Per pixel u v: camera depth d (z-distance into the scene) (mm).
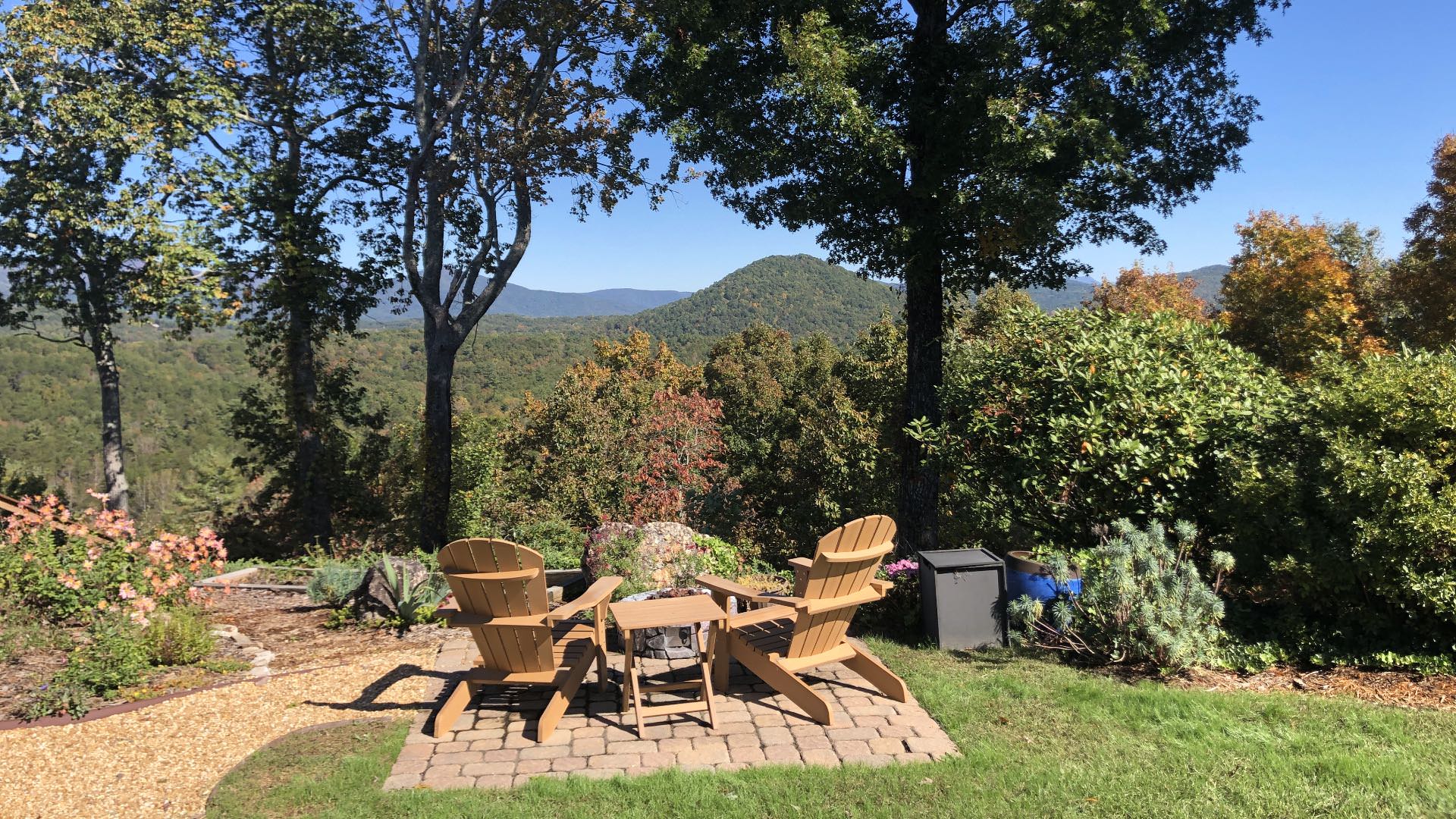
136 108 13562
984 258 10133
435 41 15297
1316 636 5223
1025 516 7102
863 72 8984
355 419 18938
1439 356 5371
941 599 5637
